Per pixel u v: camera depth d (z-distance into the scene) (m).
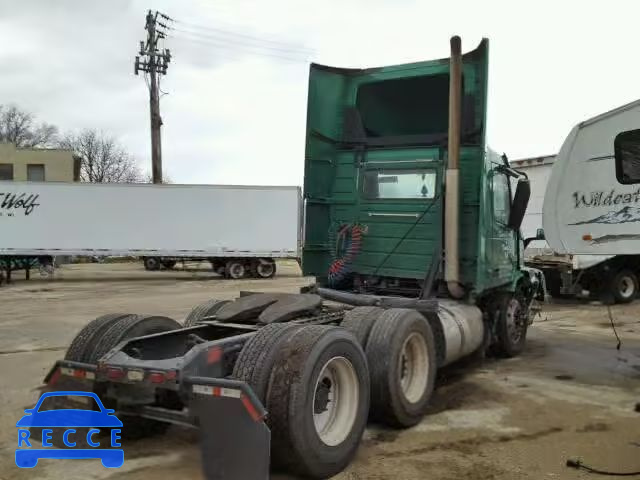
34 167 35.53
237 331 5.14
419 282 6.93
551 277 14.58
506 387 6.59
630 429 5.13
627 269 14.46
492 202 7.34
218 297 16.11
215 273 25.92
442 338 5.88
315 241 7.34
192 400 3.75
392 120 7.91
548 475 4.12
